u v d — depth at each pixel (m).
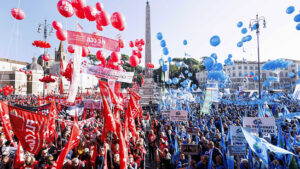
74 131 4.51
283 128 9.29
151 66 14.97
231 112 19.08
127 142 6.45
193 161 5.49
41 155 5.45
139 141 6.73
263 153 4.93
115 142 6.04
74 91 5.20
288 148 5.89
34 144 4.75
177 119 9.78
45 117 4.95
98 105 13.45
